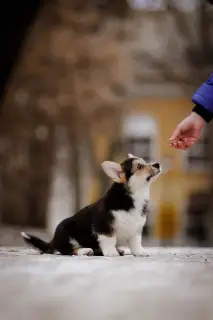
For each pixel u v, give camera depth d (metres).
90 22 29.25
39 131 29.70
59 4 28.48
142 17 36.66
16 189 32.09
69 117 29.88
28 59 28.02
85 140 32.91
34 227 32.03
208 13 35.38
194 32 36.66
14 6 13.90
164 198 46.34
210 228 35.44
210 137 42.00
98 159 37.19
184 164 46.53
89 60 29.81
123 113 31.83
